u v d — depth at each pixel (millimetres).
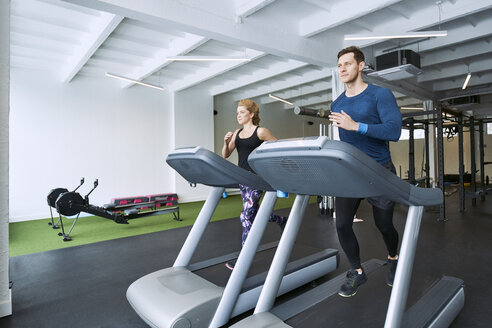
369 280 1862
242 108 2342
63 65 5590
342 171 966
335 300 1613
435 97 8141
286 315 1460
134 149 6789
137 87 6848
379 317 1439
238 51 5270
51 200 4480
